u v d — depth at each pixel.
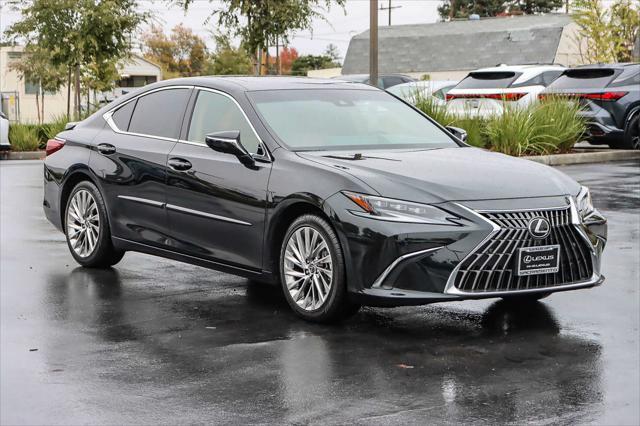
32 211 11.94
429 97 18.53
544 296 6.85
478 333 6.02
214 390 4.87
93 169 8.00
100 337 5.95
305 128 6.91
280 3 23.27
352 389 4.88
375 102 7.58
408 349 5.65
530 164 6.64
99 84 36.19
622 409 4.58
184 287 7.46
